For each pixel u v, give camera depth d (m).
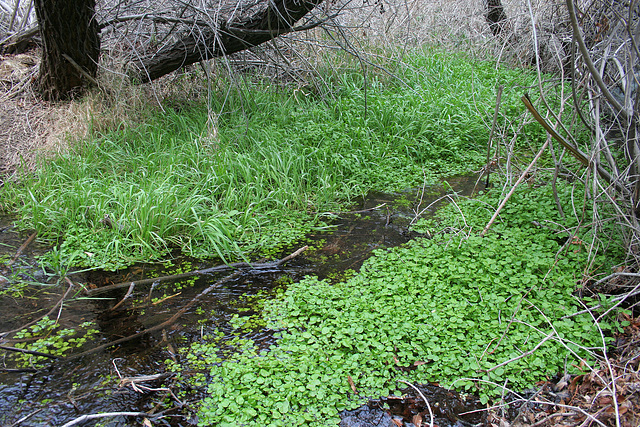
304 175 6.49
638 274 3.52
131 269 4.75
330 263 4.79
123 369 3.46
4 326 3.91
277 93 8.66
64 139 6.78
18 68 7.87
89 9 7.00
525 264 4.35
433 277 4.24
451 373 3.31
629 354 3.29
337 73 9.30
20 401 3.17
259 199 5.90
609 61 4.21
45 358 3.56
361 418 3.04
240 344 3.68
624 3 3.79
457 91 9.50
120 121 7.21
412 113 8.09
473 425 2.99
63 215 5.48
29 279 4.56
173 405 3.15
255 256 4.97
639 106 3.89
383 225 5.56
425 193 6.41
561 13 5.00
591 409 2.90
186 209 5.32
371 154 7.08
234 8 7.40
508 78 9.93
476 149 7.82
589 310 3.58
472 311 3.84
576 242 4.44
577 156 4.00
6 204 5.86
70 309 4.15
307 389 3.21
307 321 3.92
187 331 3.85
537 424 2.89
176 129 7.46
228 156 6.36
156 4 8.32
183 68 8.59
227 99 8.05
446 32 12.83
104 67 7.52
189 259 4.95
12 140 6.86
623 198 4.05
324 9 7.70
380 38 10.25
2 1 9.63
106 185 5.83
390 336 3.65
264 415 3.02
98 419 3.04
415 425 2.98
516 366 3.31
